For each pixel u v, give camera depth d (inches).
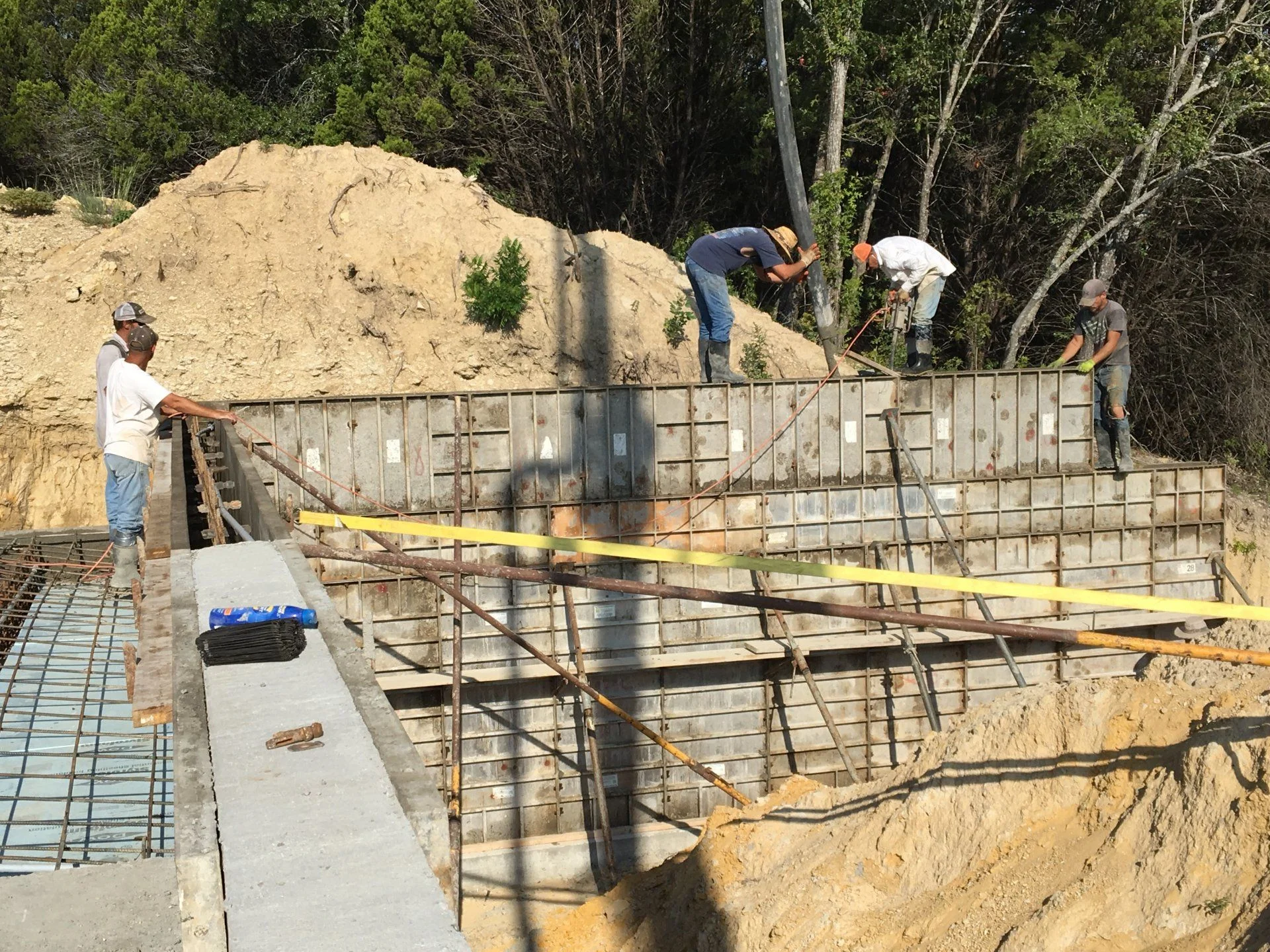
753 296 837.2
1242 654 198.1
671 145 963.3
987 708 283.7
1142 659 297.1
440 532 234.7
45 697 338.0
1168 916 200.7
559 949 334.0
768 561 218.1
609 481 495.8
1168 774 223.3
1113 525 547.5
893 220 1103.6
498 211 698.2
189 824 104.9
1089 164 928.3
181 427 446.3
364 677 150.5
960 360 1002.7
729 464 507.2
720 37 914.1
